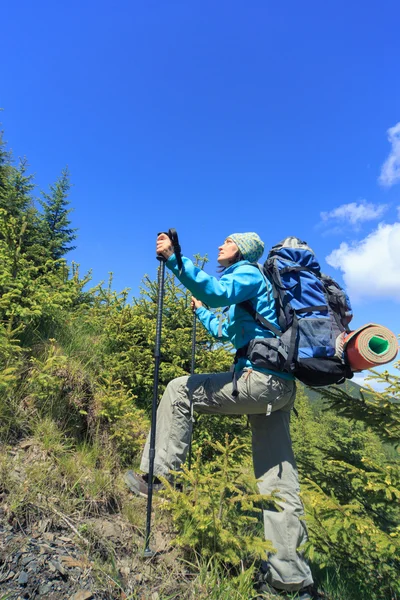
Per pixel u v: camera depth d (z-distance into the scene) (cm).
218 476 244
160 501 243
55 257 1427
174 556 216
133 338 518
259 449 242
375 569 246
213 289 225
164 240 233
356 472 251
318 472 303
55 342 390
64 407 330
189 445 260
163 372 491
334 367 218
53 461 268
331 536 239
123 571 192
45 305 391
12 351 315
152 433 230
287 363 218
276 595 212
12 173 1359
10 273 379
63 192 1528
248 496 216
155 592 184
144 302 570
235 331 254
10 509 203
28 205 1237
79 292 527
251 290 240
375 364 211
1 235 428
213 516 214
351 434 780
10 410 292
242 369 239
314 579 250
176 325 554
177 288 558
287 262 244
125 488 276
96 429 338
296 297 234
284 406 242
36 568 171
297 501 226
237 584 202
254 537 213
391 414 276
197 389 247
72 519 220
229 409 241
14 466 242
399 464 299
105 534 217
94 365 423
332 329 229
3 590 154
